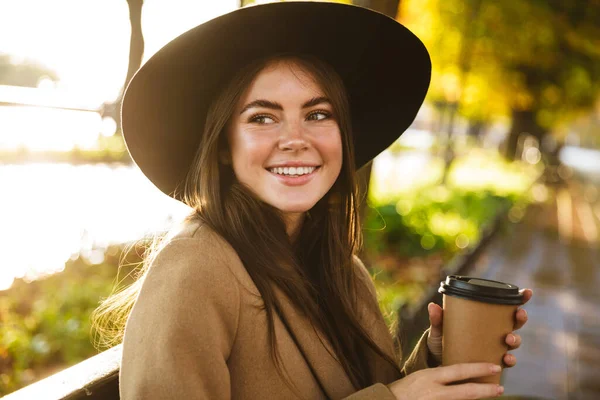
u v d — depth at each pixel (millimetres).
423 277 6586
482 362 1299
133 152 1531
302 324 1397
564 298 7766
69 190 10406
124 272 5715
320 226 1650
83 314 4613
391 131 1927
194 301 1198
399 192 11250
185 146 1605
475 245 7176
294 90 1432
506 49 13836
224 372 1216
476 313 1291
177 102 1525
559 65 16672
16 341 3977
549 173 31531
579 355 5492
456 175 19078
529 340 5820
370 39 1620
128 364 1176
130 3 7656
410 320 3371
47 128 17172
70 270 5480
